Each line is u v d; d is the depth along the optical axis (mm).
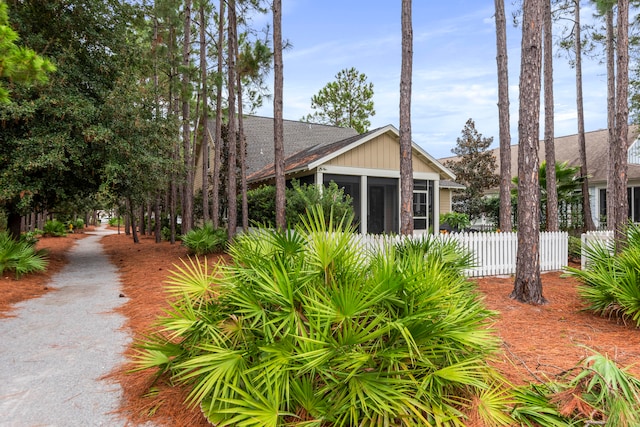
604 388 2480
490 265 9078
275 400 2455
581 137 15352
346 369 2531
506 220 11953
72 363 4117
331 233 3125
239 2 13703
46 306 6824
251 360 2852
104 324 5668
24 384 3588
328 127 26891
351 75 42031
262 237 3631
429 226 16922
